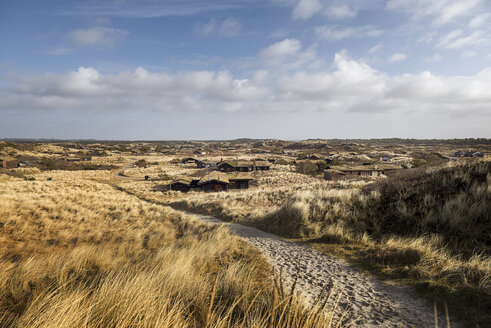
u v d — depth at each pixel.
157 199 41.78
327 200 14.27
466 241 6.94
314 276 6.30
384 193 12.23
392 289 5.13
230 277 4.86
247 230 14.38
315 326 2.78
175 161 147.88
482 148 188.88
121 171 102.69
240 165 96.00
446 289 4.67
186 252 7.81
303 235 11.38
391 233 9.27
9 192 27.94
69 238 11.47
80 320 2.63
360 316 4.07
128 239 11.52
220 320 3.03
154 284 4.01
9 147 141.38
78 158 139.00
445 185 10.23
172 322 2.86
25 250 8.93
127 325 2.66
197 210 27.03
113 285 3.59
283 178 69.94
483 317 3.64
